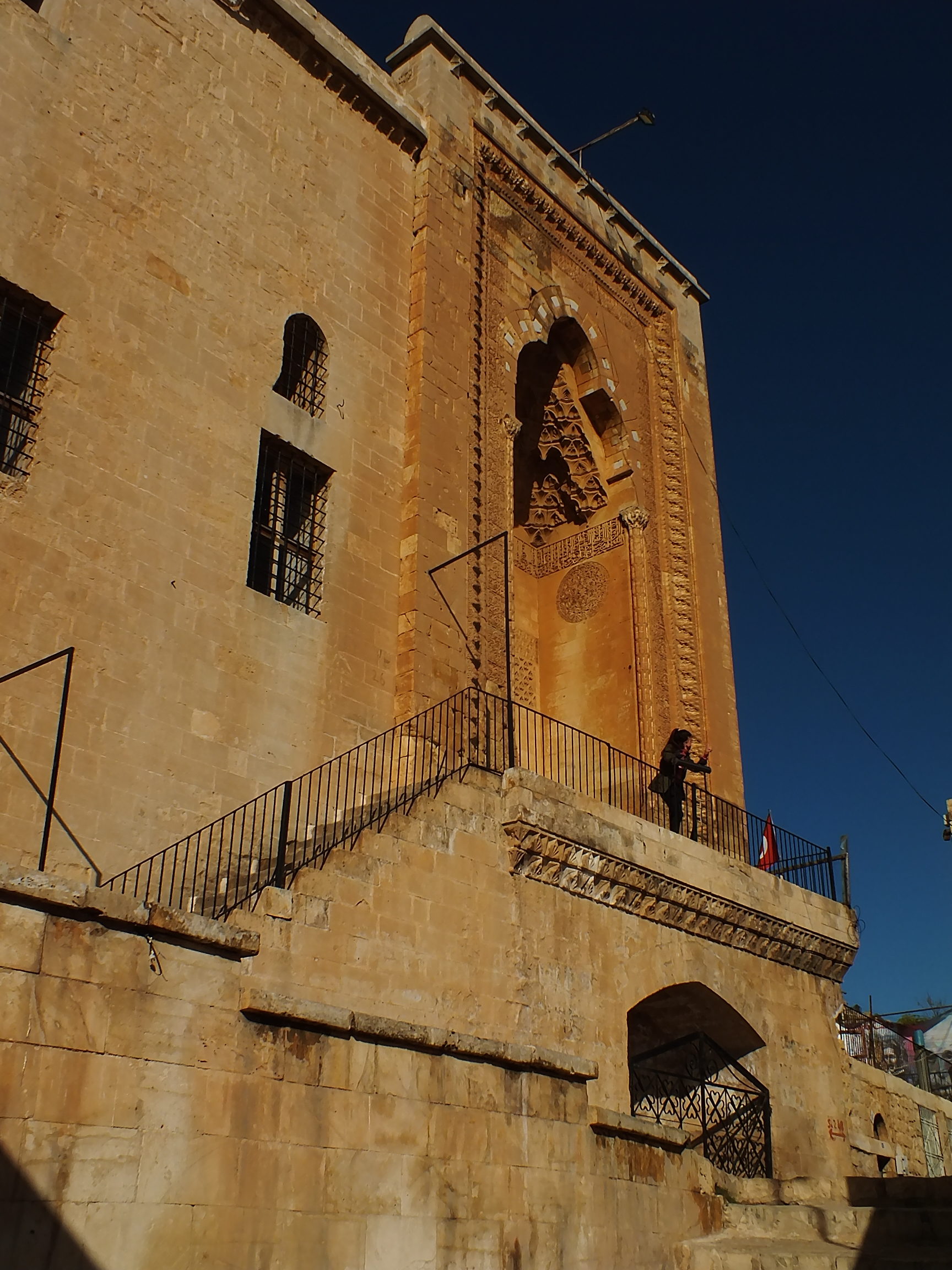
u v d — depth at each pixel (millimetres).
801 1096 20797
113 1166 8805
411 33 24062
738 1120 19875
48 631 14703
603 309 26875
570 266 26188
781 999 21141
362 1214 10234
